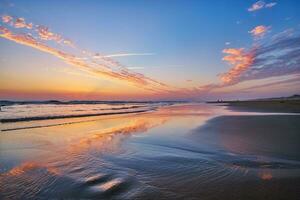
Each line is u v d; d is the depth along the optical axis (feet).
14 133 39.58
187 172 17.80
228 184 14.94
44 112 99.09
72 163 21.06
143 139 32.83
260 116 64.85
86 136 36.11
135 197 13.41
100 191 14.49
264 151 23.34
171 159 21.85
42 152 25.45
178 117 71.46
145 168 19.19
